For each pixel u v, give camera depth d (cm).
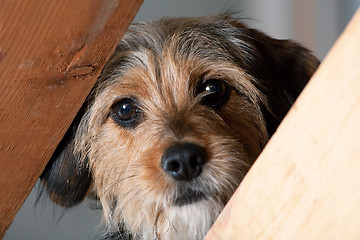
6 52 142
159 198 260
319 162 109
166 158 253
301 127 111
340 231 109
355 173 103
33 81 151
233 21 341
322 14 550
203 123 273
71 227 485
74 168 322
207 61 299
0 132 162
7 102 154
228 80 297
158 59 299
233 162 257
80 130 315
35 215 452
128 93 296
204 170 254
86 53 148
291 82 336
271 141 119
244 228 131
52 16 137
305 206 114
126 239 331
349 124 102
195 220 266
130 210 294
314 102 107
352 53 99
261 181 123
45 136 168
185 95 291
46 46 143
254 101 301
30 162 175
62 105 161
